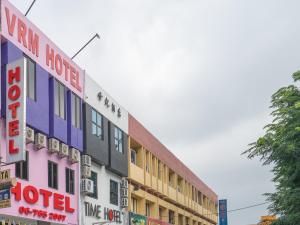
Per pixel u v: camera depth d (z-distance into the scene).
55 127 25.88
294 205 23.20
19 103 20.70
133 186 38.72
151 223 41.56
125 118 37.72
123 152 36.47
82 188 28.81
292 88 23.12
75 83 28.98
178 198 52.59
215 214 74.44
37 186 24.11
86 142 29.56
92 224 30.19
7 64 21.28
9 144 20.61
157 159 45.91
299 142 22.08
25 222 23.23
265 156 22.73
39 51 25.02
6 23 22.25
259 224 30.16
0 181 19.66
